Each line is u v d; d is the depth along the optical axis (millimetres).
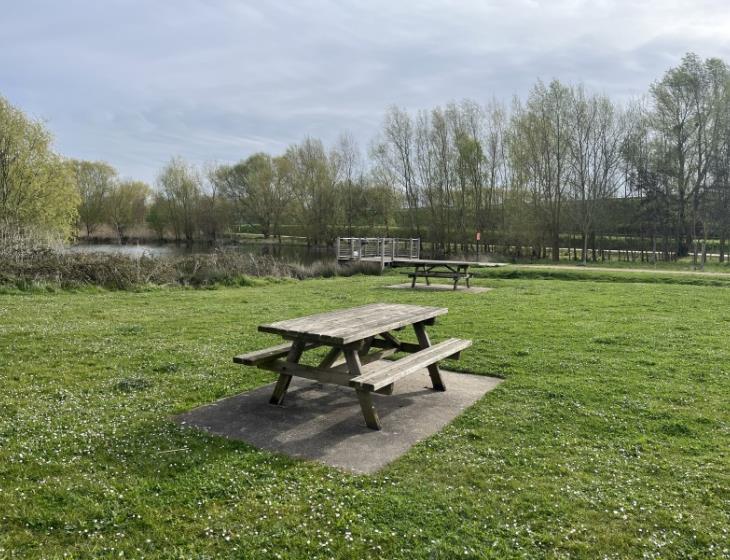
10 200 29344
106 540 3246
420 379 7004
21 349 8062
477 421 5398
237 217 67125
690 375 7141
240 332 9883
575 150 41188
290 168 61688
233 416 5469
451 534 3340
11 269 15688
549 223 42906
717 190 36688
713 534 3387
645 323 11180
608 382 6805
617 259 45281
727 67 36625
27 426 5012
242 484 3969
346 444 4781
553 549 3219
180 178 63250
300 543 3230
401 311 6840
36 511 3531
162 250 46219
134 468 4191
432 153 49438
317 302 14523
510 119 45969
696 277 23438
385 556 3127
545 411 5707
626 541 3316
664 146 39938
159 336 9398
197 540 3260
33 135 30047
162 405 5750
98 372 6973
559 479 4117
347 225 56094
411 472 4219
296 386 6590
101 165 62750
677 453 4656
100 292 16266
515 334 9945
